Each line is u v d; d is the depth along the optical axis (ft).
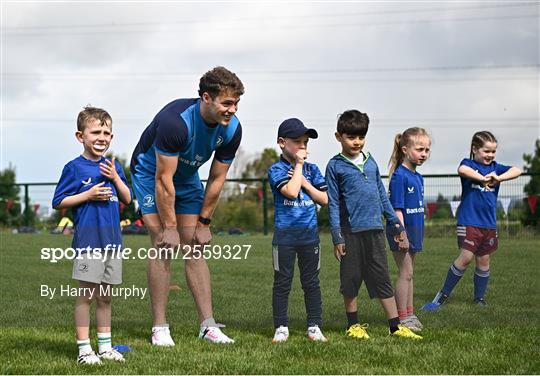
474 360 14.30
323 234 52.37
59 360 14.61
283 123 17.03
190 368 13.91
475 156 22.63
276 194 17.25
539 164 86.79
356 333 16.90
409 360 14.37
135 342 16.60
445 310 20.54
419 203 19.26
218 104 15.58
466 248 21.61
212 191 17.20
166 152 15.93
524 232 48.37
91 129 15.19
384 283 17.21
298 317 19.89
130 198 15.74
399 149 20.02
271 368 13.80
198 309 17.26
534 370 13.57
